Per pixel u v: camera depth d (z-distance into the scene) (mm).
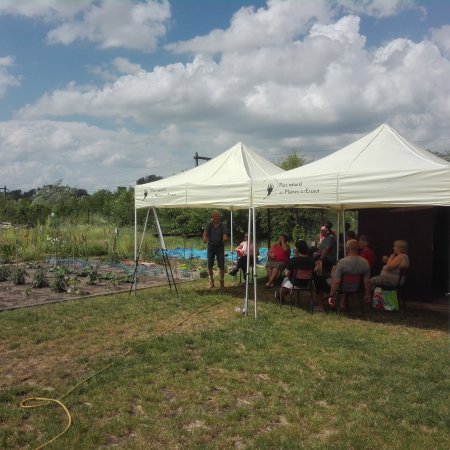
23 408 4566
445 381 5199
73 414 4449
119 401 4723
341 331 7312
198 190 9258
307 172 8031
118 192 33156
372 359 5965
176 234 25234
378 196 7203
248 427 4203
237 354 6164
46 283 11547
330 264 10641
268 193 8352
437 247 10641
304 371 5551
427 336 7125
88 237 19922
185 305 9188
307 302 9703
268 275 11398
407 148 7777
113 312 8586
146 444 3922
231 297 10094
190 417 4391
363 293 9195
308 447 3836
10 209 25656
